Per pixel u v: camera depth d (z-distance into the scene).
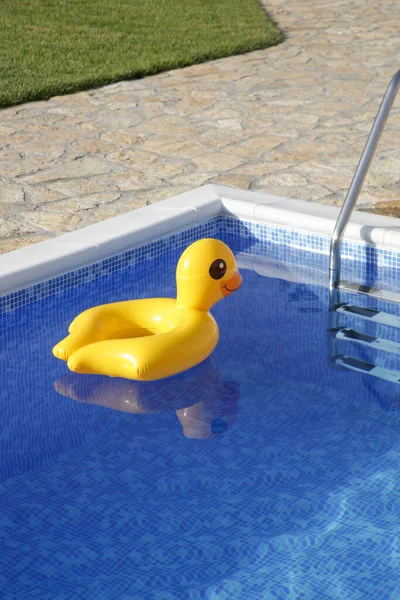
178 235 5.45
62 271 4.79
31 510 3.12
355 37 12.17
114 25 12.66
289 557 2.84
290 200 5.64
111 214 5.67
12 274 4.54
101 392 3.90
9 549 2.92
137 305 4.22
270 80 9.67
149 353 3.86
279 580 2.74
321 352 4.24
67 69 9.93
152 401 3.81
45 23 12.66
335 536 2.93
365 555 2.83
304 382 3.96
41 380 4.00
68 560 2.86
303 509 3.07
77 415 3.71
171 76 9.91
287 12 14.41
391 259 5.03
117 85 9.47
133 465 3.37
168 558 2.86
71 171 6.57
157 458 3.41
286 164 6.68
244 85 9.44
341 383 3.95
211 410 3.74
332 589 2.69
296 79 9.70
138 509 3.11
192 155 6.96
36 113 8.30
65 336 4.40
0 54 10.68
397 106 8.50
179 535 2.97
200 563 2.83
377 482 3.21
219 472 3.31
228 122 7.95
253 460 3.38
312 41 11.95
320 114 8.20
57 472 3.33
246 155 6.94
